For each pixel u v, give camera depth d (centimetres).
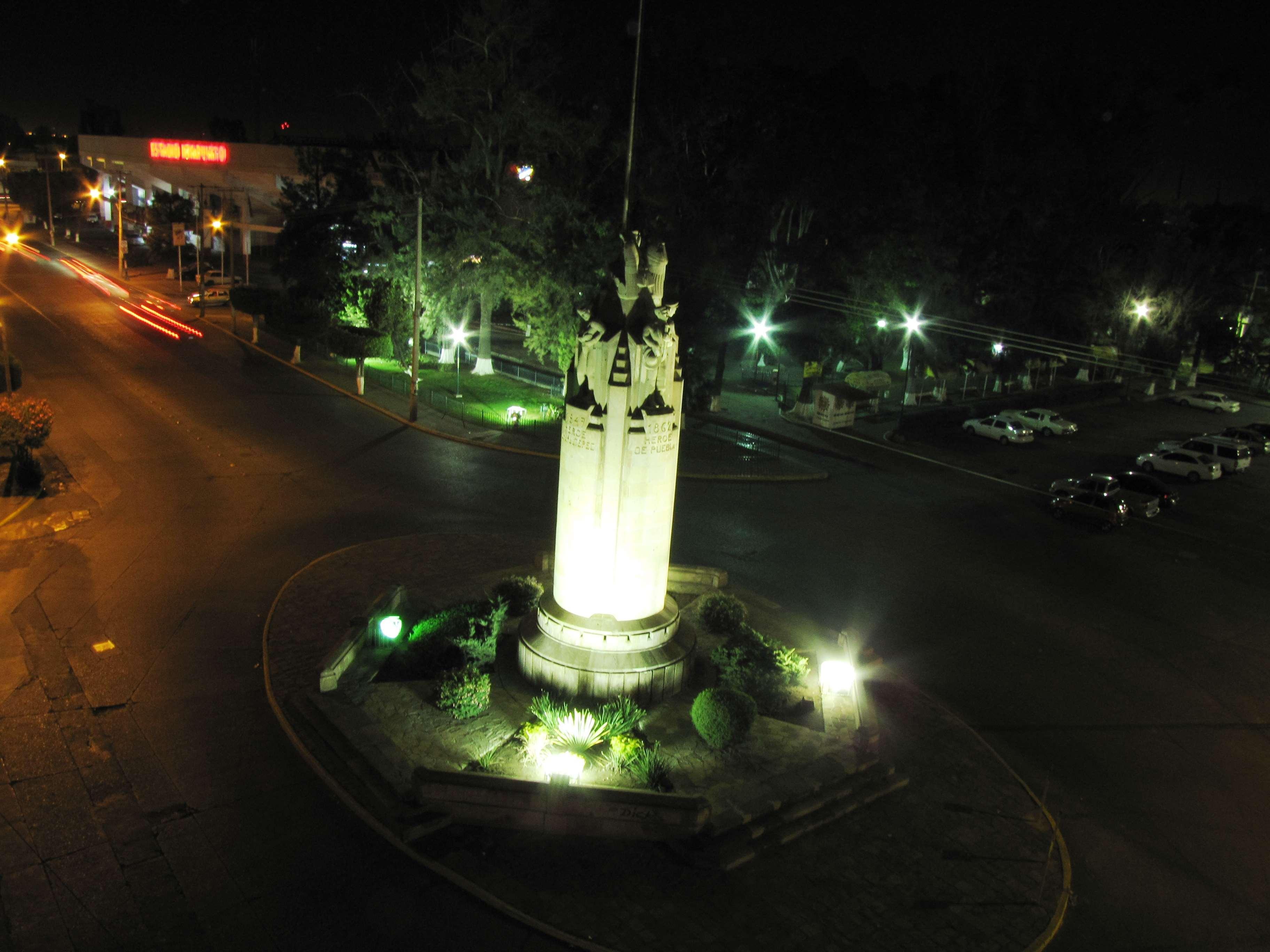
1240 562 3597
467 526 3325
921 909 1616
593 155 5144
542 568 2889
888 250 5297
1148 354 7575
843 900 1620
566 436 2102
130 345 6106
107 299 7838
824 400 5281
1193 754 2211
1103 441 5697
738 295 5372
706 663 2366
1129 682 2534
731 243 5319
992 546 3538
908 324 5284
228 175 9919
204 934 1462
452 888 1588
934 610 2897
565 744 1941
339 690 2108
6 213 13612
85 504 3294
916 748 2108
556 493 3788
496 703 2111
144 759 1880
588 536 2098
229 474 3731
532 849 1692
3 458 3594
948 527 3722
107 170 11362
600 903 1565
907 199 5403
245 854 1636
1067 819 1925
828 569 3169
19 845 1623
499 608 2477
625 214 2314
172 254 10156
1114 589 3194
